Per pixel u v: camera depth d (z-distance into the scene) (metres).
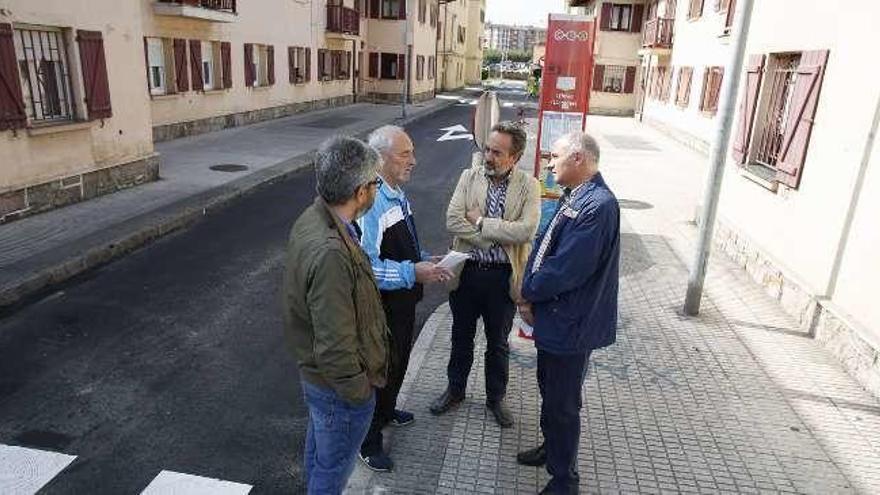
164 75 15.24
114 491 3.33
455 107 31.16
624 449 3.74
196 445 3.75
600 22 29.59
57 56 8.66
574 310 2.99
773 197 6.59
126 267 6.88
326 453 2.68
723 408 4.22
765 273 6.46
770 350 5.10
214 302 5.97
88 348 4.95
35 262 6.46
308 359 2.53
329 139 2.46
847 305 5.00
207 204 9.30
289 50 21.78
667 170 14.46
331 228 2.41
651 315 5.75
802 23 6.35
